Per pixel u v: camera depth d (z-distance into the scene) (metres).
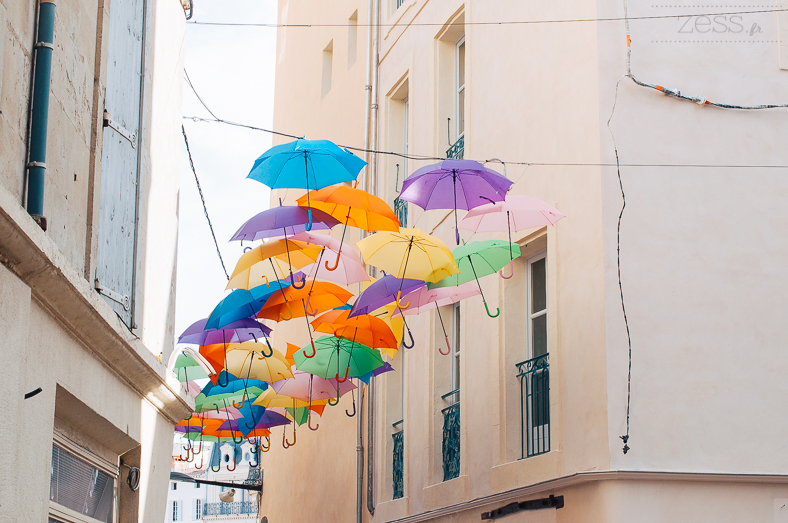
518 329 10.09
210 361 9.71
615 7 8.92
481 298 10.67
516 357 10.02
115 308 6.80
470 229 8.16
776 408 8.17
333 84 17.94
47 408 5.25
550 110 9.55
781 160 8.79
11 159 4.91
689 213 8.52
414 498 12.15
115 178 6.86
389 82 15.01
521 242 9.99
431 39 13.30
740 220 8.58
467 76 11.77
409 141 13.79
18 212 4.48
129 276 7.21
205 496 59.78
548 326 9.11
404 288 8.10
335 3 18.39
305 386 10.64
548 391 9.40
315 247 7.92
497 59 10.96
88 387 6.04
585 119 8.85
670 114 8.73
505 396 9.90
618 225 8.39
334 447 15.56
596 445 8.02
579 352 8.48
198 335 9.23
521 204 7.68
